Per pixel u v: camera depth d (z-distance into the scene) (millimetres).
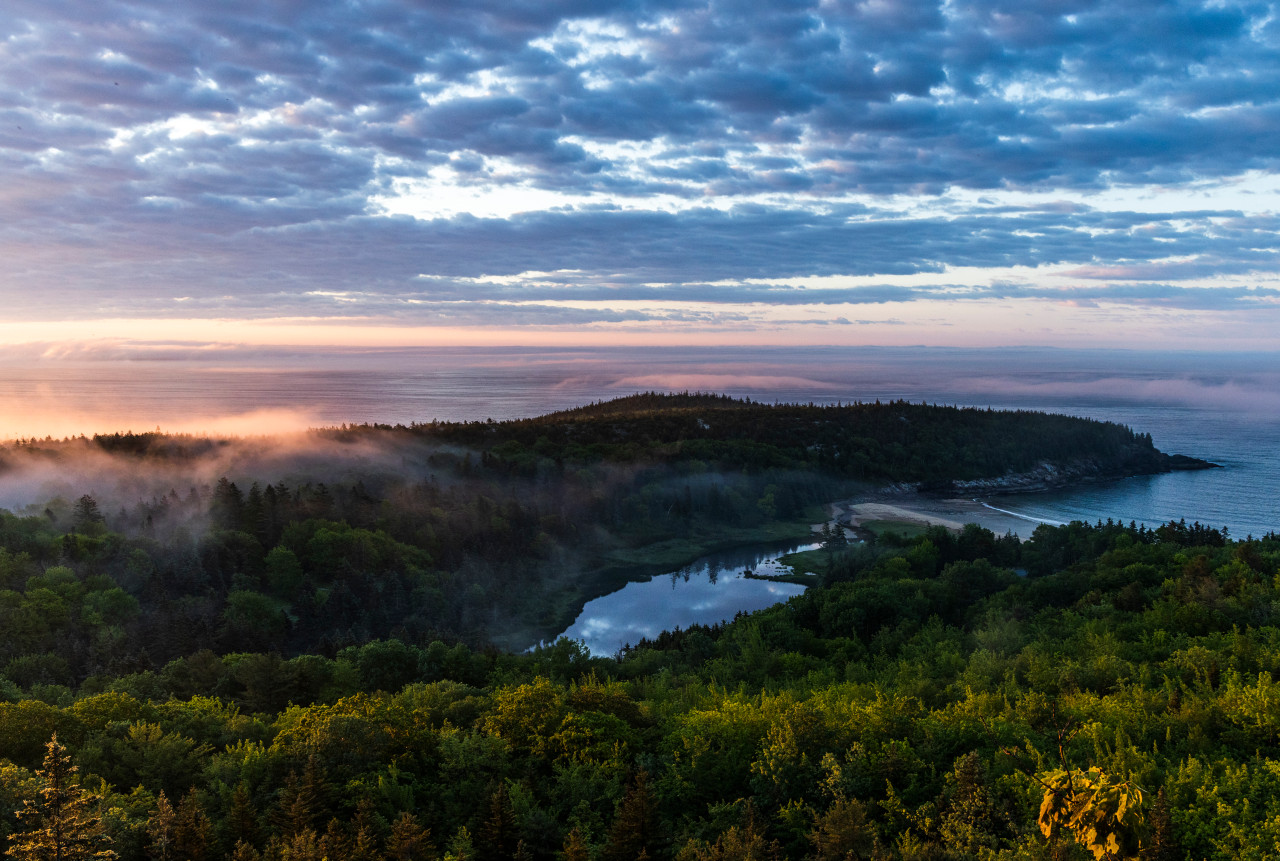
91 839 42031
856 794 54531
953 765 55250
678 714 77812
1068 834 38938
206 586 175500
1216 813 45938
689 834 54000
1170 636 91250
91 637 141875
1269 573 118938
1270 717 57094
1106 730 58812
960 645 106062
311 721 69375
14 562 165875
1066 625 106125
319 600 173125
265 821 55062
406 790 57906
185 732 73500
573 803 56969
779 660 108875
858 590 130625
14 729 67812
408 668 113250
